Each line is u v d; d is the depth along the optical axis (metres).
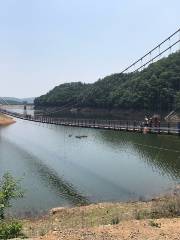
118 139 71.94
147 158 47.72
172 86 105.75
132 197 30.83
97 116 129.50
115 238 14.16
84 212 24.36
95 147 65.94
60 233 15.16
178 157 44.81
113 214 22.14
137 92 112.88
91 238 14.19
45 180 40.31
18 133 108.06
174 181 35.06
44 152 64.88
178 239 13.99
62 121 81.88
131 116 113.00
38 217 24.31
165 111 103.75
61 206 29.16
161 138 53.47
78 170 45.62
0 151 67.12
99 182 37.88
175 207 20.25
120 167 44.91
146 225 15.94
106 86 132.12
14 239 14.55
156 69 111.38
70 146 70.88
